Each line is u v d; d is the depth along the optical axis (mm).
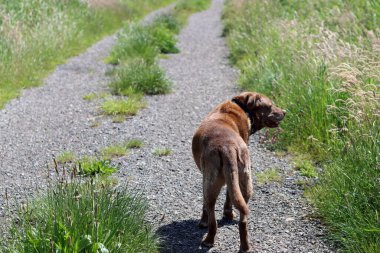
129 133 5609
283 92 5637
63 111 6426
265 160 4852
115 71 8188
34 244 3182
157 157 5031
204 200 3674
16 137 5621
